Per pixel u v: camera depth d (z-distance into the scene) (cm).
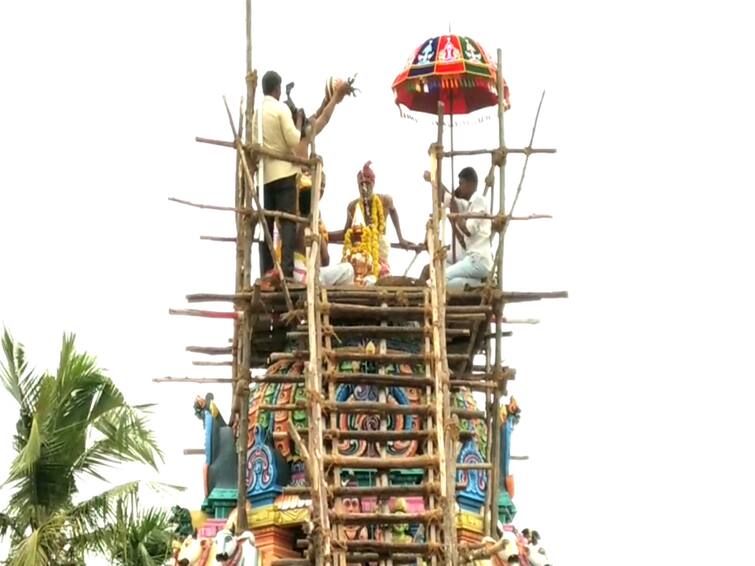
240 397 1995
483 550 1928
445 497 1839
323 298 1967
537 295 2052
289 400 2067
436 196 2011
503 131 2084
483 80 2330
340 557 1816
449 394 2000
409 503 2017
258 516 2042
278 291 2020
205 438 2128
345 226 2212
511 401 2161
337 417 1931
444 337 1950
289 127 2117
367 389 2048
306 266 1998
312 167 2033
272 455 2056
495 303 2050
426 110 2427
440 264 1980
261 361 2145
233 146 2053
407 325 2034
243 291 2009
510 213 2061
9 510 2458
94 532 2425
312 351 1905
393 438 1894
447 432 1880
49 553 2373
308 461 1844
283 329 2103
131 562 2612
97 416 2478
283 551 2031
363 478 2033
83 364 2472
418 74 2328
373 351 2003
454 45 2323
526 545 1970
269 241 2000
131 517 2428
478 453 2081
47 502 2467
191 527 2141
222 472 2106
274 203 2131
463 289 2080
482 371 2152
